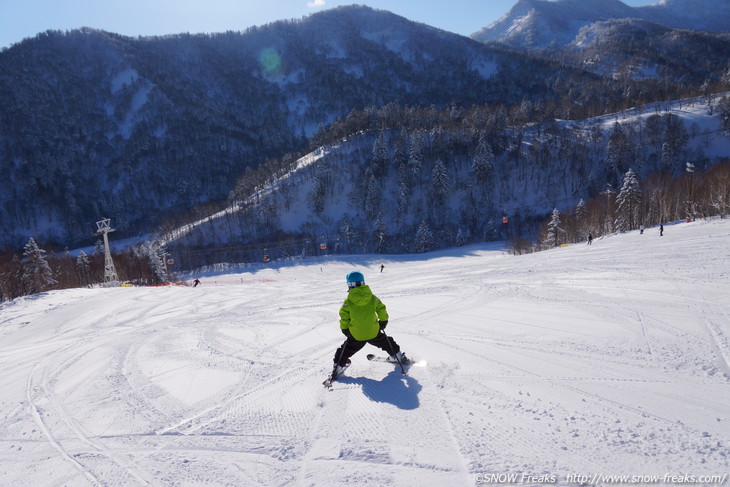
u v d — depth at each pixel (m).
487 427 3.34
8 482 3.21
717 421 3.16
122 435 3.87
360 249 89.19
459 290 11.42
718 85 121.56
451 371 4.66
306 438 3.44
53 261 56.00
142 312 14.89
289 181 113.06
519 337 5.88
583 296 8.45
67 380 5.96
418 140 104.19
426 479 2.73
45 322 14.09
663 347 4.93
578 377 4.23
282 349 6.52
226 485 2.88
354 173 109.31
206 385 5.06
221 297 18.06
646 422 3.23
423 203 101.25
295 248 88.94
